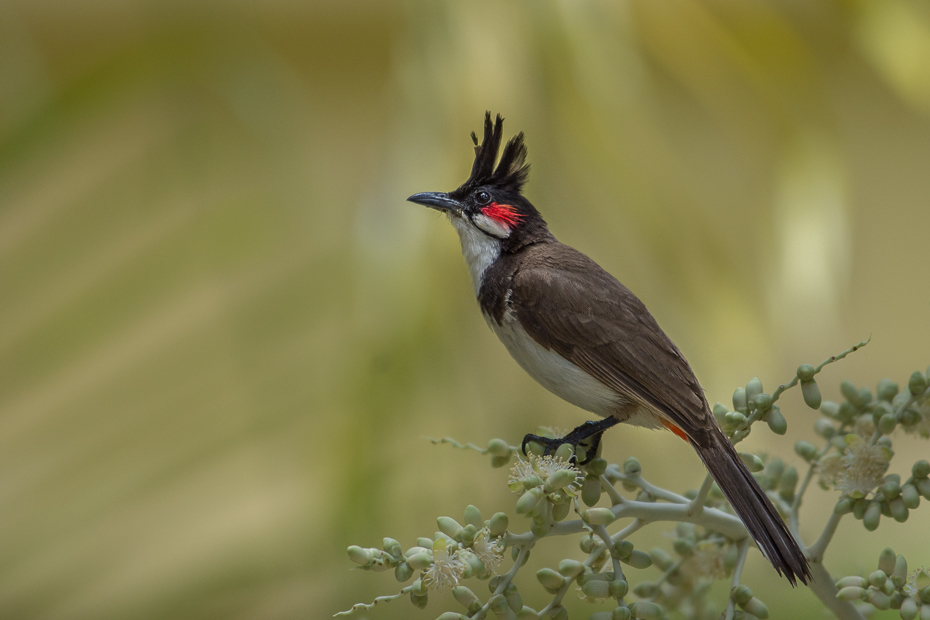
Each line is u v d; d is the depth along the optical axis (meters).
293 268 7.07
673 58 8.07
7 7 5.61
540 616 3.61
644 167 7.10
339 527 6.05
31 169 5.67
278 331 6.87
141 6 6.21
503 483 6.69
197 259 6.82
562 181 7.05
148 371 6.11
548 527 3.67
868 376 15.70
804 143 7.96
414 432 6.32
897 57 7.88
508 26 6.68
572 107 6.83
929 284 16.47
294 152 7.02
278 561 6.08
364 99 15.28
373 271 6.39
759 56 8.02
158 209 6.62
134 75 6.12
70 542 5.50
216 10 6.39
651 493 4.18
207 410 6.21
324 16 15.14
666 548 7.28
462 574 3.36
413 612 6.24
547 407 7.03
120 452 5.73
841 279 7.60
